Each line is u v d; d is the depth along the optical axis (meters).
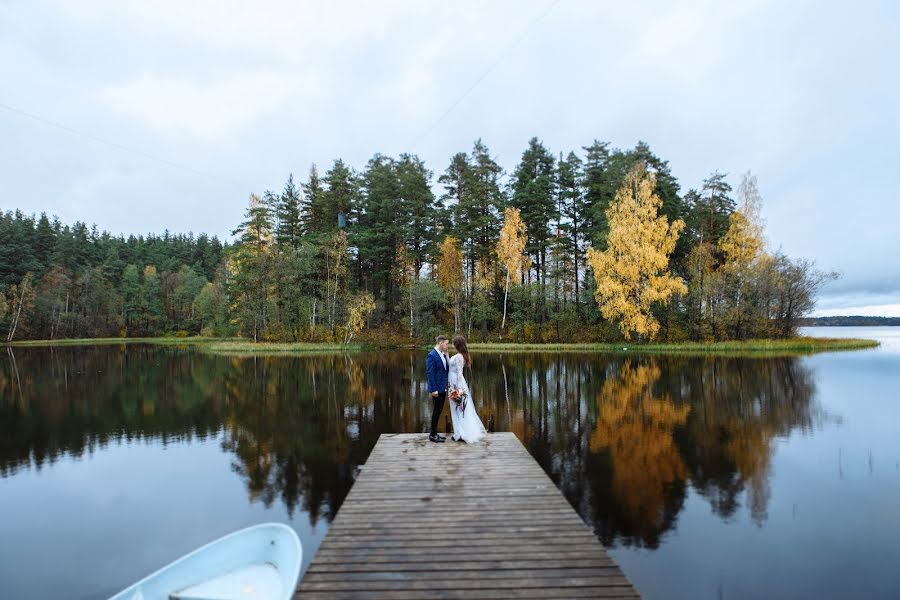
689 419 13.09
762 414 13.62
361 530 4.46
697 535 6.50
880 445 10.55
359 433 12.15
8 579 5.91
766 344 33.47
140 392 19.38
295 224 46.88
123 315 67.88
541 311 40.72
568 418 13.27
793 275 34.50
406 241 45.94
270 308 41.88
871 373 21.52
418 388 19.06
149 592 4.42
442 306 46.00
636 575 5.57
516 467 6.45
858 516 6.99
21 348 50.62
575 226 42.06
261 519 7.40
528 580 3.55
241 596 4.48
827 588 5.29
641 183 33.03
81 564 6.25
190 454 10.78
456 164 44.69
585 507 7.42
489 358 30.16
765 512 7.22
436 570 3.71
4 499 8.38
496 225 43.03
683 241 39.50
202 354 38.34
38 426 13.71
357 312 39.81
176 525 7.29
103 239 88.12
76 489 8.79
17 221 74.00
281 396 17.77
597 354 31.84
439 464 6.60
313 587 3.46
